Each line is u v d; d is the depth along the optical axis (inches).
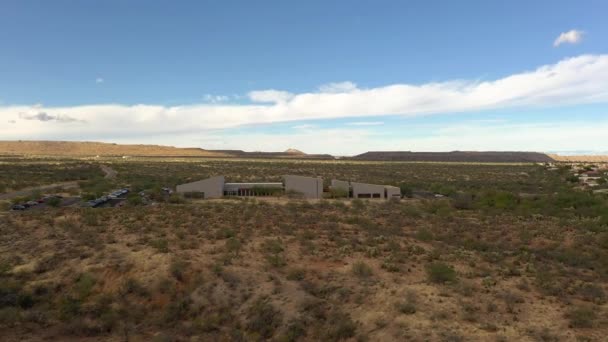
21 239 1470.2
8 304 978.7
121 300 1013.8
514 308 880.9
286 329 853.2
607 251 1393.9
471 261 1231.5
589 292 970.1
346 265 1192.2
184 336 848.9
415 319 829.8
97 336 845.8
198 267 1138.0
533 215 2206.0
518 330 773.9
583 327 786.8
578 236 1642.5
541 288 996.6
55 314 940.0
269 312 922.7
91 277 1110.4
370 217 2086.6
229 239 1440.7
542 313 856.3
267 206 2431.1
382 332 797.2
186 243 1384.1
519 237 1630.2
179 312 962.7
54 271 1165.1
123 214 1945.1
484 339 738.8
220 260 1202.0
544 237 1638.8
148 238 1448.1
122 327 888.3
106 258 1226.6
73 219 1803.6
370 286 1014.4
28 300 1007.6
